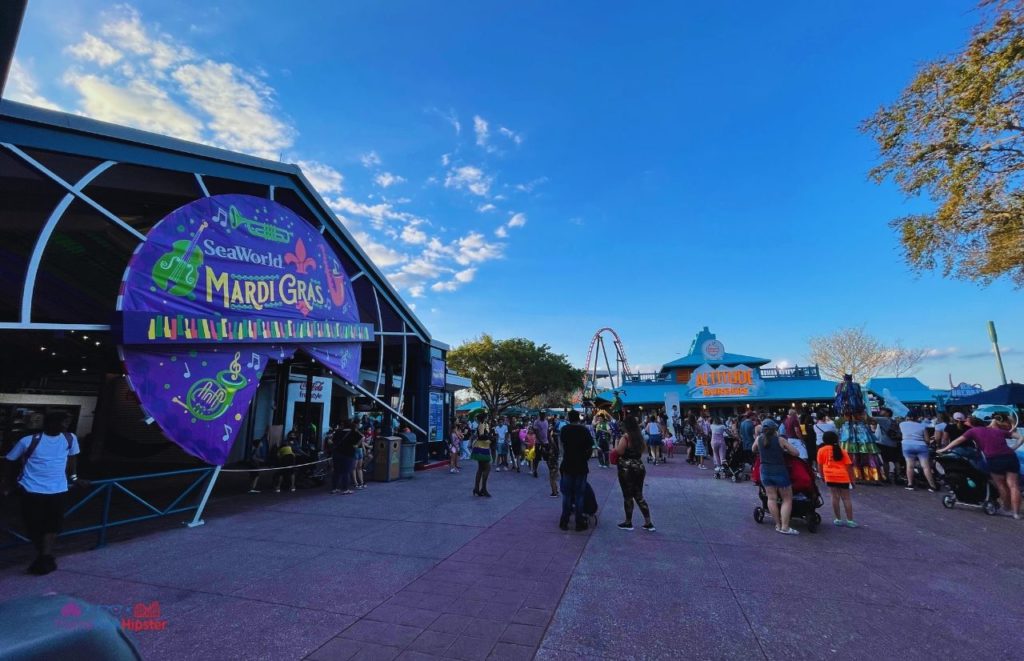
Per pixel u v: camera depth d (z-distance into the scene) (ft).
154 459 58.29
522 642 12.48
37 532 17.49
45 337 35.55
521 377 156.76
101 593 15.65
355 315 41.88
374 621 13.67
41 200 27.35
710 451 61.57
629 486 24.68
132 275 24.08
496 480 43.19
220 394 27.89
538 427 45.60
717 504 31.24
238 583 16.58
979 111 30.63
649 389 138.51
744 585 16.56
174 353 25.68
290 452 37.09
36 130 21.48
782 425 47.93
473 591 15.97
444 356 62.59
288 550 20.61
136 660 5.16
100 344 40.09
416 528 24.62
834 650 12.09
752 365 143.84
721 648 12.19
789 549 20.97
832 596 15.57
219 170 30.66
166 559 19.27
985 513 28.48
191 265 27.07
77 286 35.58
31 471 17.63
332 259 39.40
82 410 56.85
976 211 33.76
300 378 59.77
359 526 25.02
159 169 27.50
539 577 17.33
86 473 49.06
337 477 36.52
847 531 24.16
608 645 12.33
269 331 31.30
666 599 15.31
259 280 31.58
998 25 28.81
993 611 14.40
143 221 33.22
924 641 12.55
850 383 43.47
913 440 37.88
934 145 32.91
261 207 32.50
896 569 18.28
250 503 31.63
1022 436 28.19
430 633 12.96
